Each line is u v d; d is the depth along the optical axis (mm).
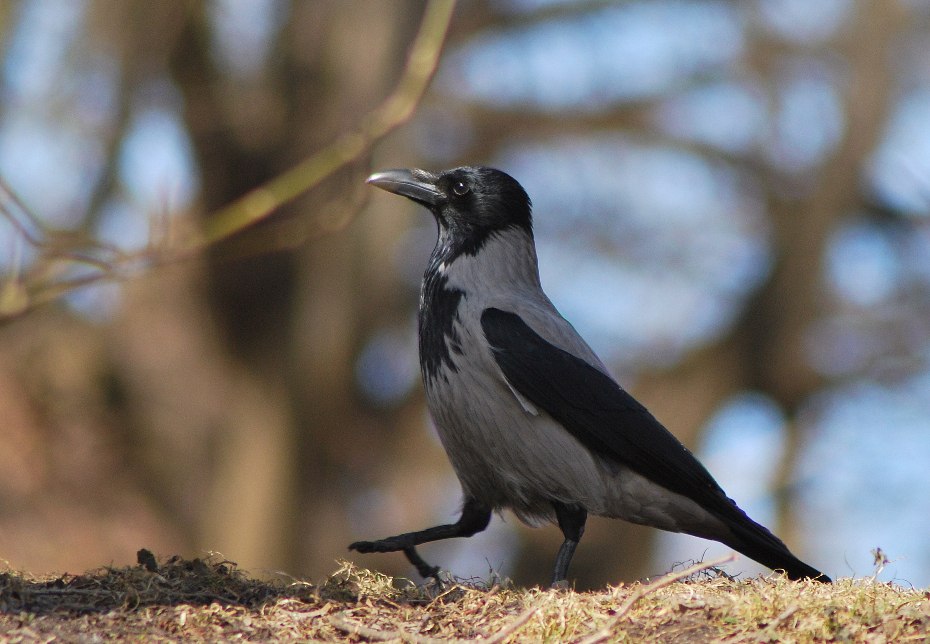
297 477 17625
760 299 18656
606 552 18391
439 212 7902
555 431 7137
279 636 5352
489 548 18344
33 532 15836
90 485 16703
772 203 18672
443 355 7352
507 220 7859
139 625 5375
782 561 7324
